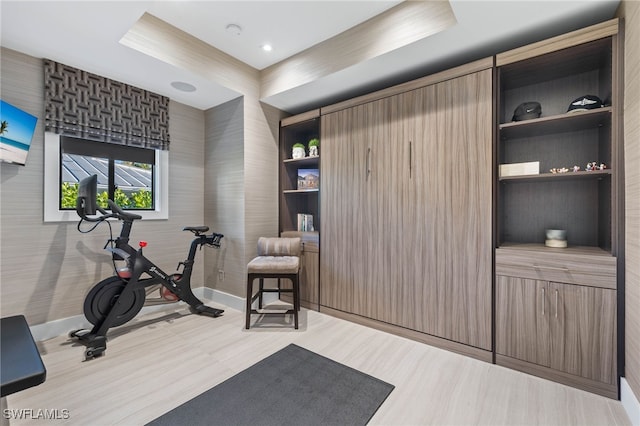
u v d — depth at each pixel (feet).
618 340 5.05
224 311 9.62
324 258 9.55
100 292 7.48
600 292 5.22
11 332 4.40
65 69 7.55
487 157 6.43
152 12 6.89
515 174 6.39
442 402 5.10
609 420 4.65
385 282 8.09
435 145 7.17
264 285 10.36
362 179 8.59
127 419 4.61
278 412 4.82
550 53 5.70
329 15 6.92
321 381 5.70
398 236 7.84
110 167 8.84
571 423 4.59
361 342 7.43
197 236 9.68
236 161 9.80
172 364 6.28
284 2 6.46
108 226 8.59
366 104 8.49
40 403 4.95
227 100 10.00
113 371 5.98
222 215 10.31
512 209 7.29
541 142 6.93
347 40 7.49
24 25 5.90
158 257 9.74
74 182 8.18
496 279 6.34
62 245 7.69
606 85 5.75
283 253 9.23
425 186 7.35
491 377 5.85
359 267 8.66
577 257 5.41
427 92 7.29
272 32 7.64
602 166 5.67
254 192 9.88
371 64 7.31
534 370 5.89
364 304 8.54
